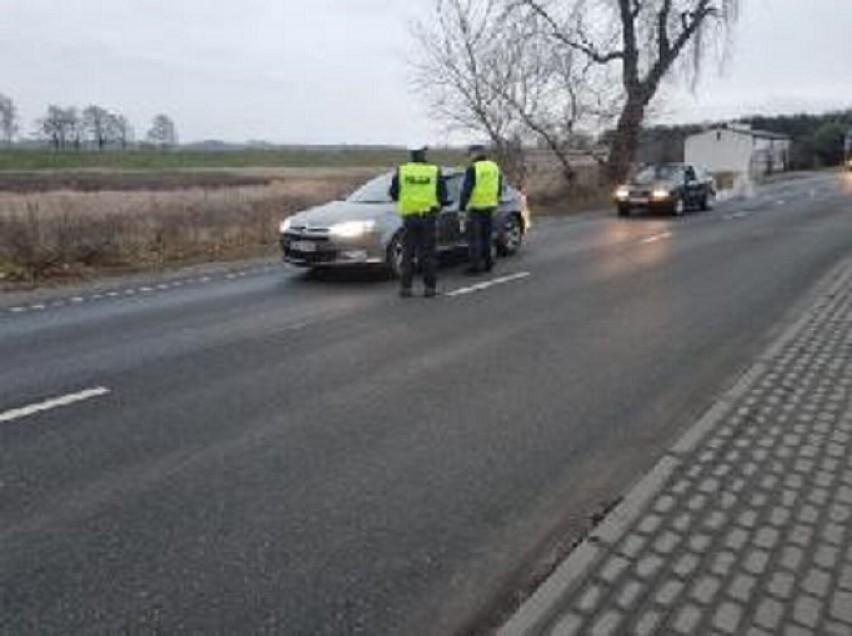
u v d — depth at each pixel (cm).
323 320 1075
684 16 3678
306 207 2272
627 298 1224
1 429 657
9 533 488
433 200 1238
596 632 380
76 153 8381
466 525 500
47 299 1270
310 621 404
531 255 1742
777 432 632
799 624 383
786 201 3497
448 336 977
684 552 448
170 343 952
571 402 728
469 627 402
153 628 397
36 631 395
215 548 470
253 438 638
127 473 572
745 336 973
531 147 3400
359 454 607
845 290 1238
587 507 525
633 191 2781
